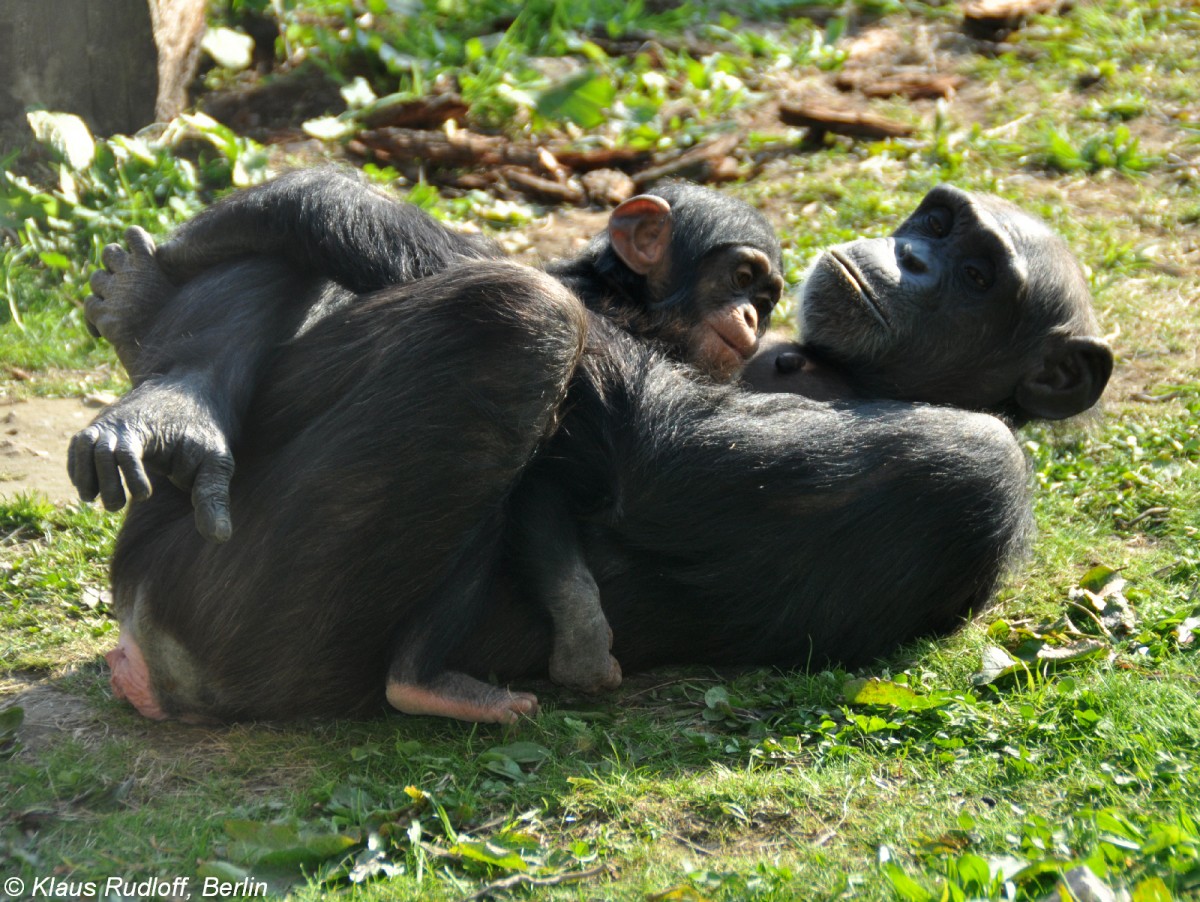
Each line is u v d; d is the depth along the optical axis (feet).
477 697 41.47
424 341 39.34
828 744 40.40
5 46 86.84
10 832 36.52
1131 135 100.27
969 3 124.98
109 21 88.94
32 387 71.31
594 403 42.98
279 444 42.57
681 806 37.96
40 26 87.20
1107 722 39.88
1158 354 71.77
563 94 83.66
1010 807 36.45
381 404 39.19
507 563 42.98
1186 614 47.14
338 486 38.91
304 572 39.45
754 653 46.50
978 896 31.07
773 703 43.91
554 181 94.07
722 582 44.98
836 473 44.11
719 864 34.99
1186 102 104.99
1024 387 52.60
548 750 41.04
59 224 83.46
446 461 38.99
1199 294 78.23
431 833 37.04
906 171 94.99
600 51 110.52
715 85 107.34
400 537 39.32
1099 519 56.65
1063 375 52.37
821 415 45.60
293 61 106.42
